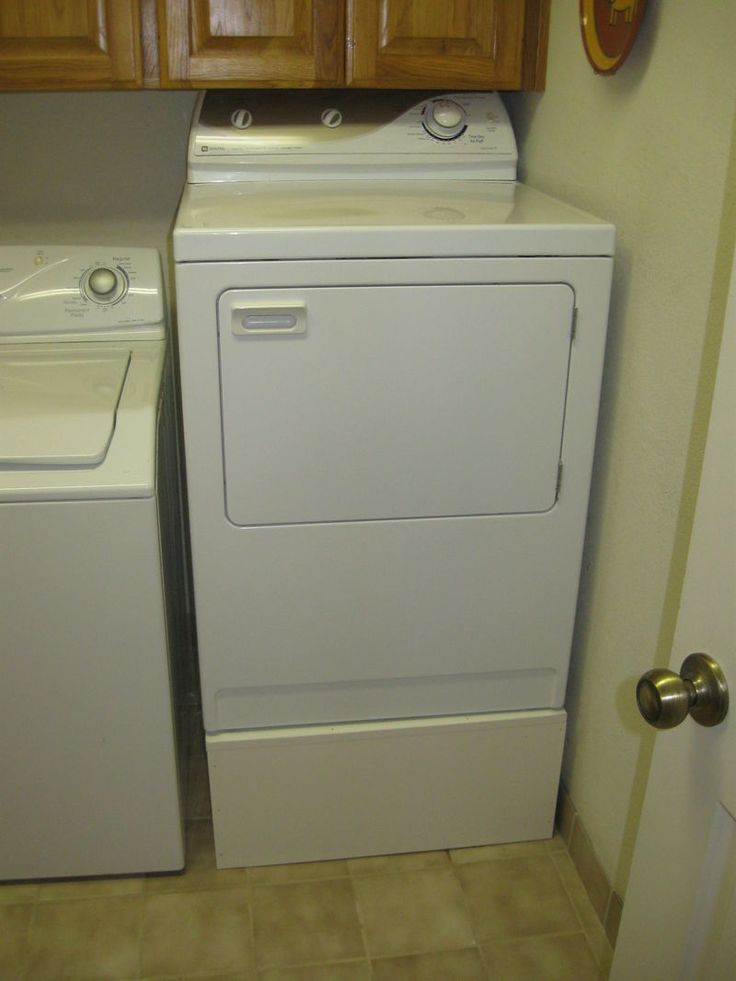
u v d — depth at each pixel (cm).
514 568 162
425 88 176
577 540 162
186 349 142
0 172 208
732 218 119
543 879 180
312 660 165
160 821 170
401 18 167
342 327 143
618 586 160
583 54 161
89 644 153
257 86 170
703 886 92
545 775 181
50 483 141
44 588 148
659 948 101
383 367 146
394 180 186
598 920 171
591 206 162
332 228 138
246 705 168
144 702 158
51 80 167
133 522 145
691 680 87
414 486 154
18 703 155
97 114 206
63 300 184
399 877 180
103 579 148
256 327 141
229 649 162
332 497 153
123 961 161
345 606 161
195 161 178
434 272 142
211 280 138
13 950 163
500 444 154
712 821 89
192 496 151
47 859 171
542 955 164
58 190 211
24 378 165
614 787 165
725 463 84
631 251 148
